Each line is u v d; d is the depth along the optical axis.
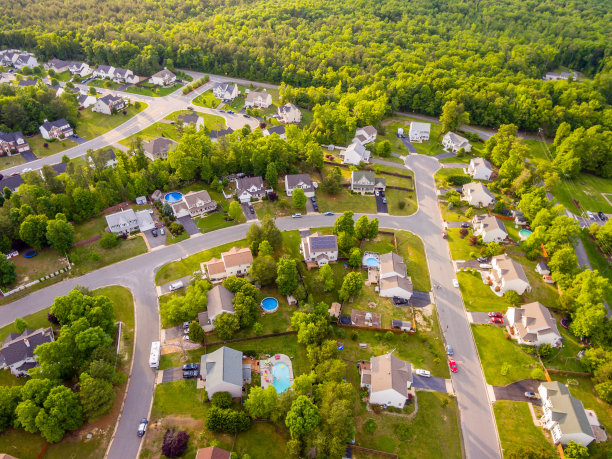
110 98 191.00
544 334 90.56
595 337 91.31
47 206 114.94
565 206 147.62
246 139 153.62
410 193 143.88
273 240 111.25
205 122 187.00
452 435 75.50
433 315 99.12
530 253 115.19
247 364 85.56
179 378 82.75
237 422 71.94
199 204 127.38
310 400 74.00
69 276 105.75
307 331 86.06
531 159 175.00
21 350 83.06
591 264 122.44
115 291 101.94
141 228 120.69
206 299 94.38
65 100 178.75
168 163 142.50
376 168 154.00
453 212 135.62
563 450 71.94
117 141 169.88
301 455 70.00
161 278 106.06
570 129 183.88
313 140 165.12
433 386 83.31
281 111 190.75
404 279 105.06
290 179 138.25
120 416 76.19
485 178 153.88
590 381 86.06
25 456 69.31
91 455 70.38
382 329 93.81
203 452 66.31
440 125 197.25
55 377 76.69
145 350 88.50
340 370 78.94
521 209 131.75
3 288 100.44
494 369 87.38
